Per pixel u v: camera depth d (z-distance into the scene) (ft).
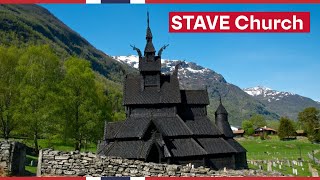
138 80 166.09
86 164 86.84
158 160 138.21
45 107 171.94
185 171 92.12
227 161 153.79
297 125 633.20
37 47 193.98
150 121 143.13
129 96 158.71
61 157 85.97
